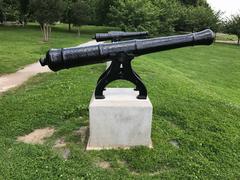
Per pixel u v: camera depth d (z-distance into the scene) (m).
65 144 4.77
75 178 3.86
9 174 3.90
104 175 3.95
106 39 7.13
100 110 4.47
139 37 7.10
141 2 30.25
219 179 4.00
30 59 13.21
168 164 4.25
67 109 6.16
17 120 5.67
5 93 7.98
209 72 16.45
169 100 6.95
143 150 4.52
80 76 9.34
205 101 7.21
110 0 34.28
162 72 11.49
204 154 4.62
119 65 4.52
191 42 4.42
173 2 37.88
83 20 31.23
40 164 4.15
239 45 35.41
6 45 18.47
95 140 4.59
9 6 33.50
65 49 4.31
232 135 5.33
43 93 7.39
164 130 5.30
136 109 4.49
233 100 10.05
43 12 23.05
